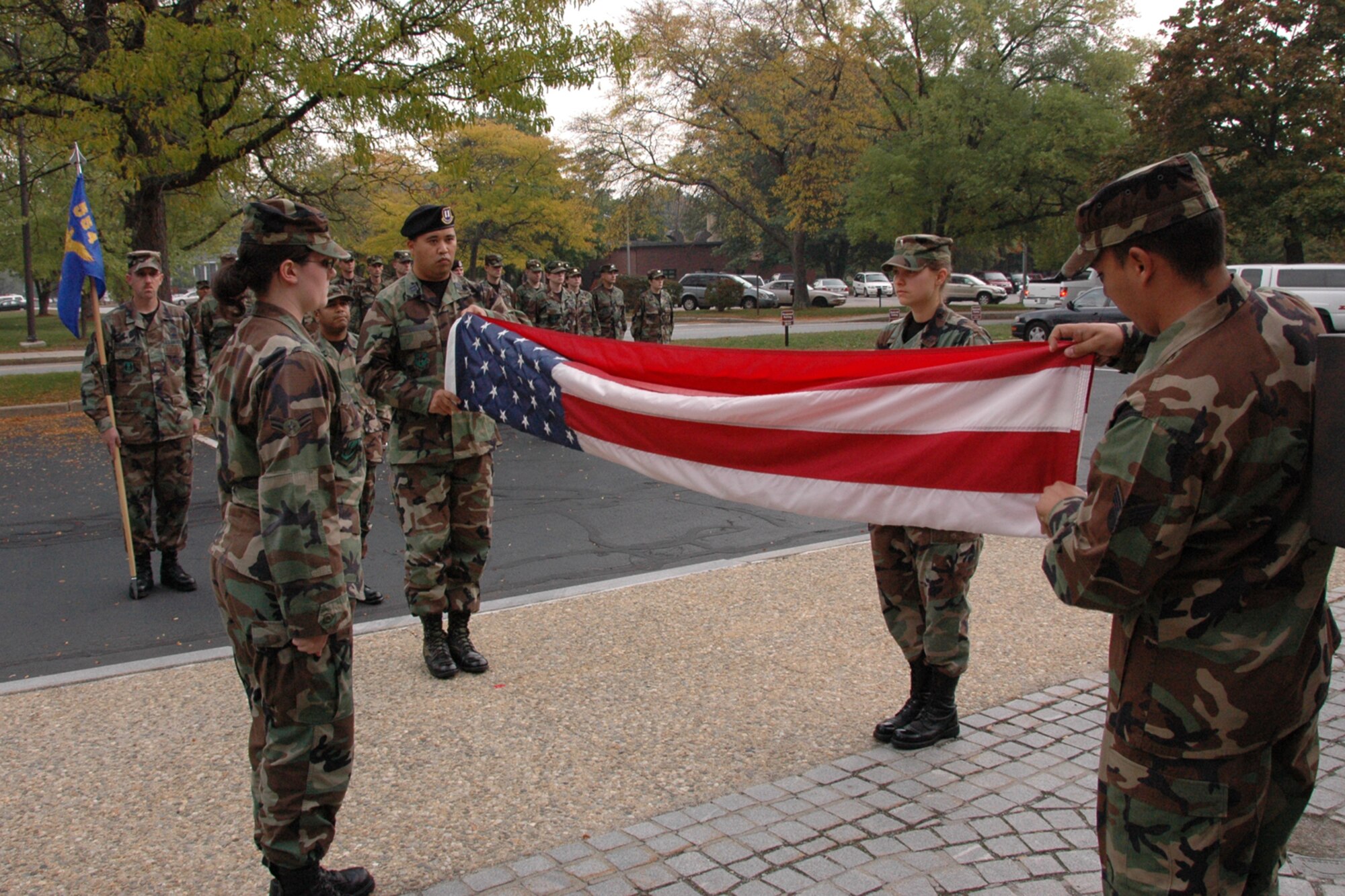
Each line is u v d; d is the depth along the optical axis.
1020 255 76.44
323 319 5.88
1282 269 20.78
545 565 6.62
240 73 12.91
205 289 7.57
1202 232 1.77
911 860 2.96
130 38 13.16
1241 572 1.78
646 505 8.43
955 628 3.66
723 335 28.38
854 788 3.43
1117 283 1.92
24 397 15.57
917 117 36.56
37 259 34.91
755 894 2.79
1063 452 2.68
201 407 6.45
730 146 37.12
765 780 3.51
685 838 3.10
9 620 5.67
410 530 4.52
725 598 5.68
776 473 3.17
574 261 56.62
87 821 3.33
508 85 13.71
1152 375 1.81
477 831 3.20
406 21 13.40
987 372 2.79
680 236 75.06
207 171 14.27
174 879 2.98
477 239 41.59
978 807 3.28
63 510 8.50
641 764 3.66
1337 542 1.67
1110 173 32.12
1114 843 1.95
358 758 3.75
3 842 3.20
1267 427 1.72
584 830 3.18
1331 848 3.01
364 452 6.59
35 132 13.89
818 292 47.91
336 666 2.59
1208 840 1.84
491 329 4.20
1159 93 29.77
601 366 3.89
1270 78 27.86
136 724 4.12
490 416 4.13
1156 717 1.85
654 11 35.12
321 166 16.81
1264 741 1.82
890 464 2.95
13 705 4.34
